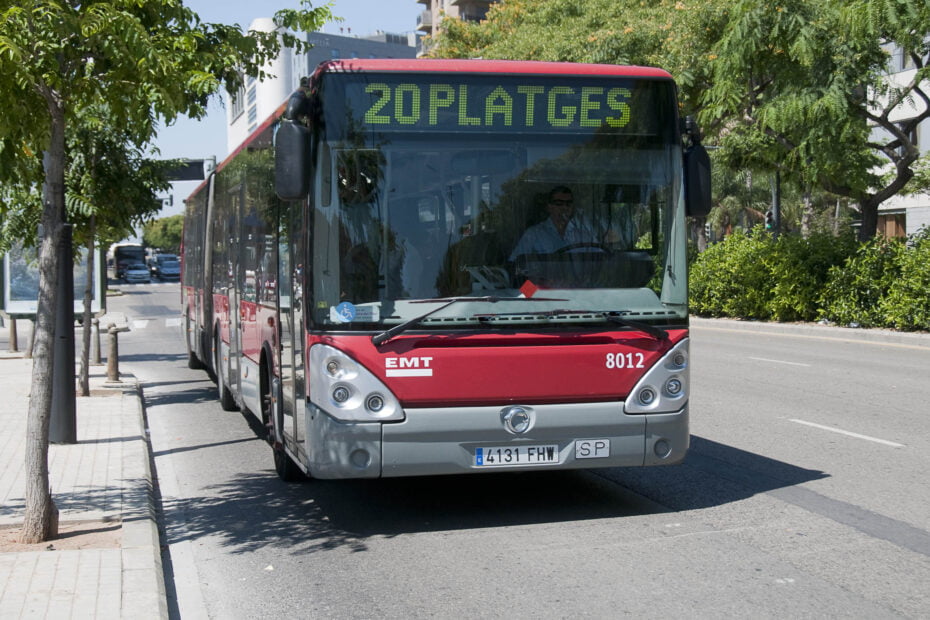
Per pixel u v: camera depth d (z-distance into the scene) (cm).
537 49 3098
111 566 588
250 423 1262
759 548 629
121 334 3128
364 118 659
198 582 607
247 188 1030
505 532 688
